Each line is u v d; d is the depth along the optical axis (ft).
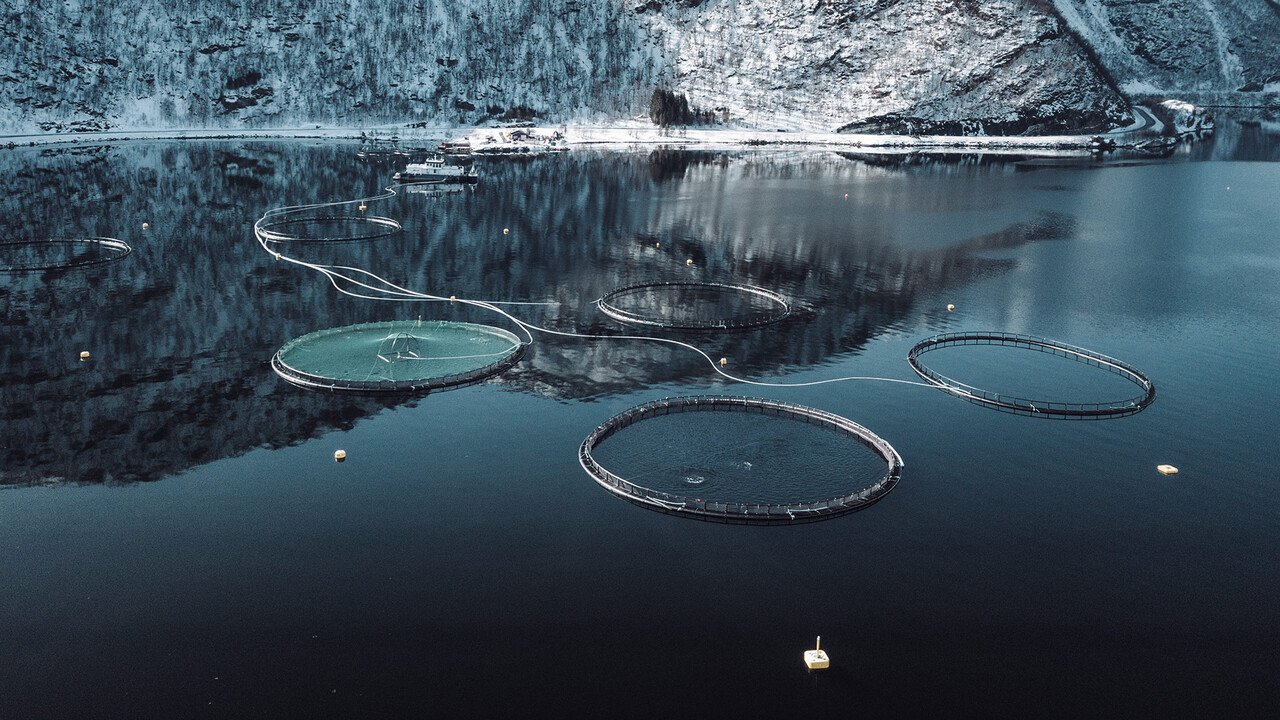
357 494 242.78
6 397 305.73
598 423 287.28
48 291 426.92
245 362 338.95
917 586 205.87
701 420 289.33
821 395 311.47
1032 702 172.86
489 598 199.93
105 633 189.06
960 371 334.44
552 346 360.28
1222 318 397.39
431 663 181.06
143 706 170.19
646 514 233.76
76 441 274.16
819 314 404.98
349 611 195.72
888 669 180.75
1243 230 586.86
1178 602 200.95
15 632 189.06
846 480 251.80
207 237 540.11
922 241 551.18
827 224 600.80
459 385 317.83
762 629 191.21
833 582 206.80
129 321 385.09
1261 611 197.77
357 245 526.98
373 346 353.31
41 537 222.89
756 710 169.99
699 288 447.01
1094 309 411.34
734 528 227.81
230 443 273.13
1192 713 170.40
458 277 460.55
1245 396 311.06
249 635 188.44
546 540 221.46
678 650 185.06
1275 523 232.12
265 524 228.43
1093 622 194.49
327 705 170.50
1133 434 282.56
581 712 169.17
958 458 265.95
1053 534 226.79
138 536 223.30
